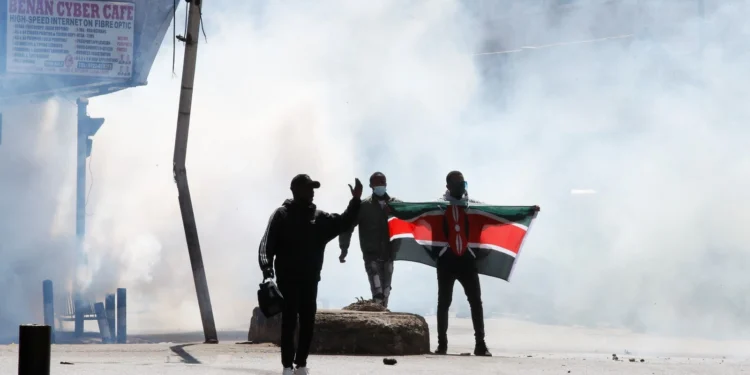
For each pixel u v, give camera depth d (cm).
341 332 3784
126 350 3884
